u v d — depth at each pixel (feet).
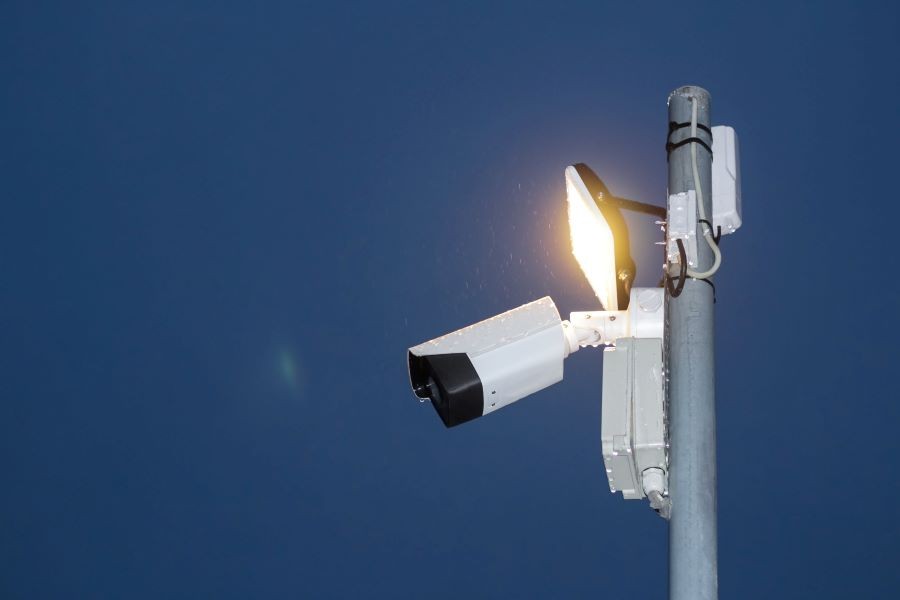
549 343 22.24
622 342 21.24
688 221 20.68
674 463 19.83
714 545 19.39
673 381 20.24
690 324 20.43
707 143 21.71
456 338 22.36
